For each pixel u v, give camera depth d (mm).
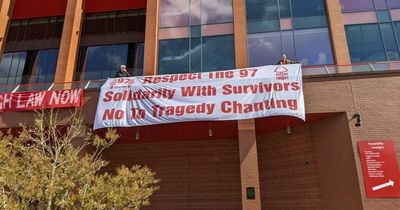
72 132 15328
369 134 14727
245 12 19641
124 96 16766
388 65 16719
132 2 24172
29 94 17781
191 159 18922
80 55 23453
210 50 19281
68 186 10578
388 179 13922
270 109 15492
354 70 16609
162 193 18531
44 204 10352
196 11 20250
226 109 15867
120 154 19500
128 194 11312
